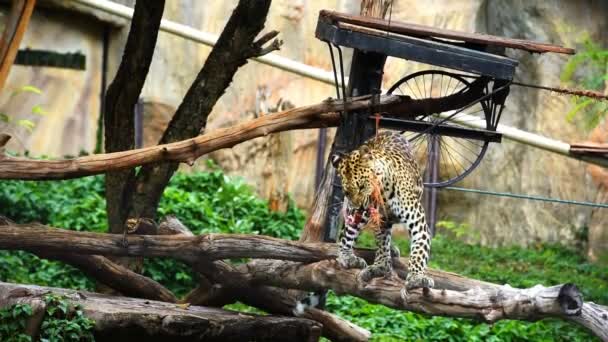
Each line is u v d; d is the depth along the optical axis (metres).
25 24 13.84
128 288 12.91
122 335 11.48
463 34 11.65
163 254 11.81
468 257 21.70
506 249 22.78
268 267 11.84
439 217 24.25
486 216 23.89
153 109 24.91
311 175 24.22
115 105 14.59
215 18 24.58
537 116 23.16
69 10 24.02
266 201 23.14
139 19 14.21
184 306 12.32
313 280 11.19
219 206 19.67
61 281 16.14
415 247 10.31
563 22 23.30
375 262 10.77
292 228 19.48
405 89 23.78
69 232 11.80
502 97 11.83
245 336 11.93
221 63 14.20
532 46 11.70
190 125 14.34
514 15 23.91
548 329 16.06
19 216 17.61
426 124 11.51
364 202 10.30
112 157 11.45
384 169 10.28
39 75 24.05
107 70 25.14
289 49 24.62
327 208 12.53
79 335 11.05
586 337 15.99
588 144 16.02
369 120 11.48
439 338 15.20
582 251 22.91
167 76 25.00
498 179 23.86
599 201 22.38
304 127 11.61
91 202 18.52
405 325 15.68
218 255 11.55
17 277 16.03
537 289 9.59
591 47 19.75
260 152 24.36
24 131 23.83
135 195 14.37
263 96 24.44
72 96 24.64
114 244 11.80
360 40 10.74
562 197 23.06
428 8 23.66
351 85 11.89
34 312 11.02
